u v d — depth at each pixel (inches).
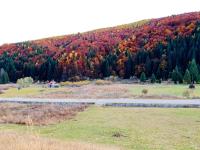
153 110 1413.6
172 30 5994.1
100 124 1106.1
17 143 566.3
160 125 1069.1
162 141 844.0
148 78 4557.1
